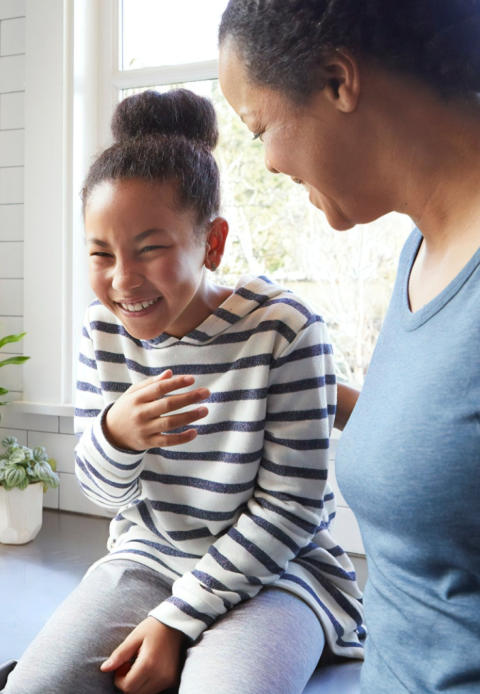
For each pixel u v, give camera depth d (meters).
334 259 2.41
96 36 2.65
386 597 0.77
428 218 0.77
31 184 2.60
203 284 1.31
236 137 2.50
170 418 1.12
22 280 2.68
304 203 2.44
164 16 2.60
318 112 0.74
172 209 1.16
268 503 1.23
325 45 0.71
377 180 0.76
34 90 2.58
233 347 1.27
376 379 0.79
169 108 1.34
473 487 0.65
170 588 1.30
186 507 1.31
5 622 1.74
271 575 1.20
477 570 0.68
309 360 1.26
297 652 1.10
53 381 2.61
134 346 1.34
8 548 2.29
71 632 1.14
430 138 0.72
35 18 2.56
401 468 0.69
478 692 0.68
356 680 1.19
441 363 0.68
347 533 2.24
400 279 0.85
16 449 2.41
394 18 0.69
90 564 2.15
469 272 0.69
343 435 0.82
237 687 1.00
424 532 0.69
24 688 1.05
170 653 1.11
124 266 1.14
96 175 1.19
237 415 1.26
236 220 2.52
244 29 0.74
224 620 1.15
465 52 0.68
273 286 1.34
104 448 1.18
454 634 0.70
